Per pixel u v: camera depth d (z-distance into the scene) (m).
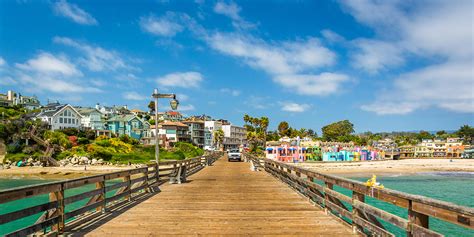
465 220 3.22
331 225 7.00
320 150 74.44
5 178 38.12
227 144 124.94
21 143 50.06
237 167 28.52
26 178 38.12
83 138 56.12
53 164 45.91
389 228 13.13
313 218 7.68
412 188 35.62
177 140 86.12
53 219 5.86
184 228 6.75
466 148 106.00
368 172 57.62
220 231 6.51
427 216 4.11
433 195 29.58
